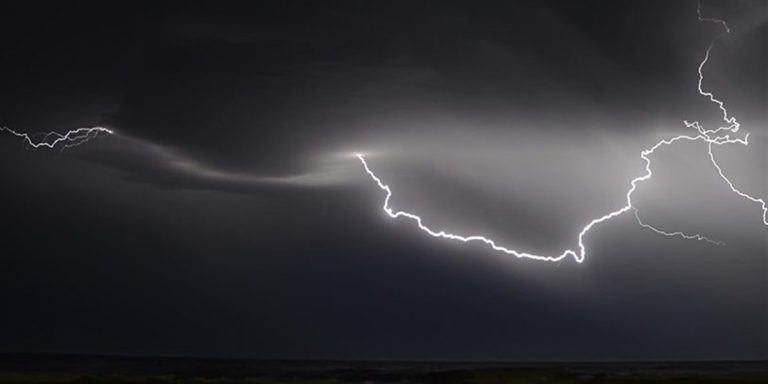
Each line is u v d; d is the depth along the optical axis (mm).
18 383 23344
